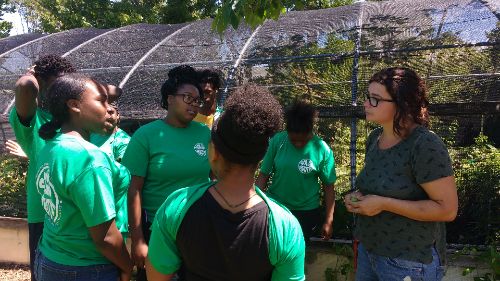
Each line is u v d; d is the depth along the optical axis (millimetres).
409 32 5328
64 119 2432
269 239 1766
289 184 4051
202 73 4047
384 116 2670
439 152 2523
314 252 4609
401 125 2629
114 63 6324
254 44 5984
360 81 4988
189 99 3182
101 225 2258
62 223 2307
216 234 1748
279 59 5469
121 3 13594
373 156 2816
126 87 5926
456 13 5531
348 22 5930
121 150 4273
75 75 2498
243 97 1755
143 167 3193
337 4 13320
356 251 3334
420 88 2658
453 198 2531
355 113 4629
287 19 6688
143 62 6168
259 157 1784
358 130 4984
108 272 2412
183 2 14227
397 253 2672
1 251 5719
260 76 5500
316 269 4621
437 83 4965
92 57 6539
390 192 2666
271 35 6117
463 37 4973
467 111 4332
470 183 4578
